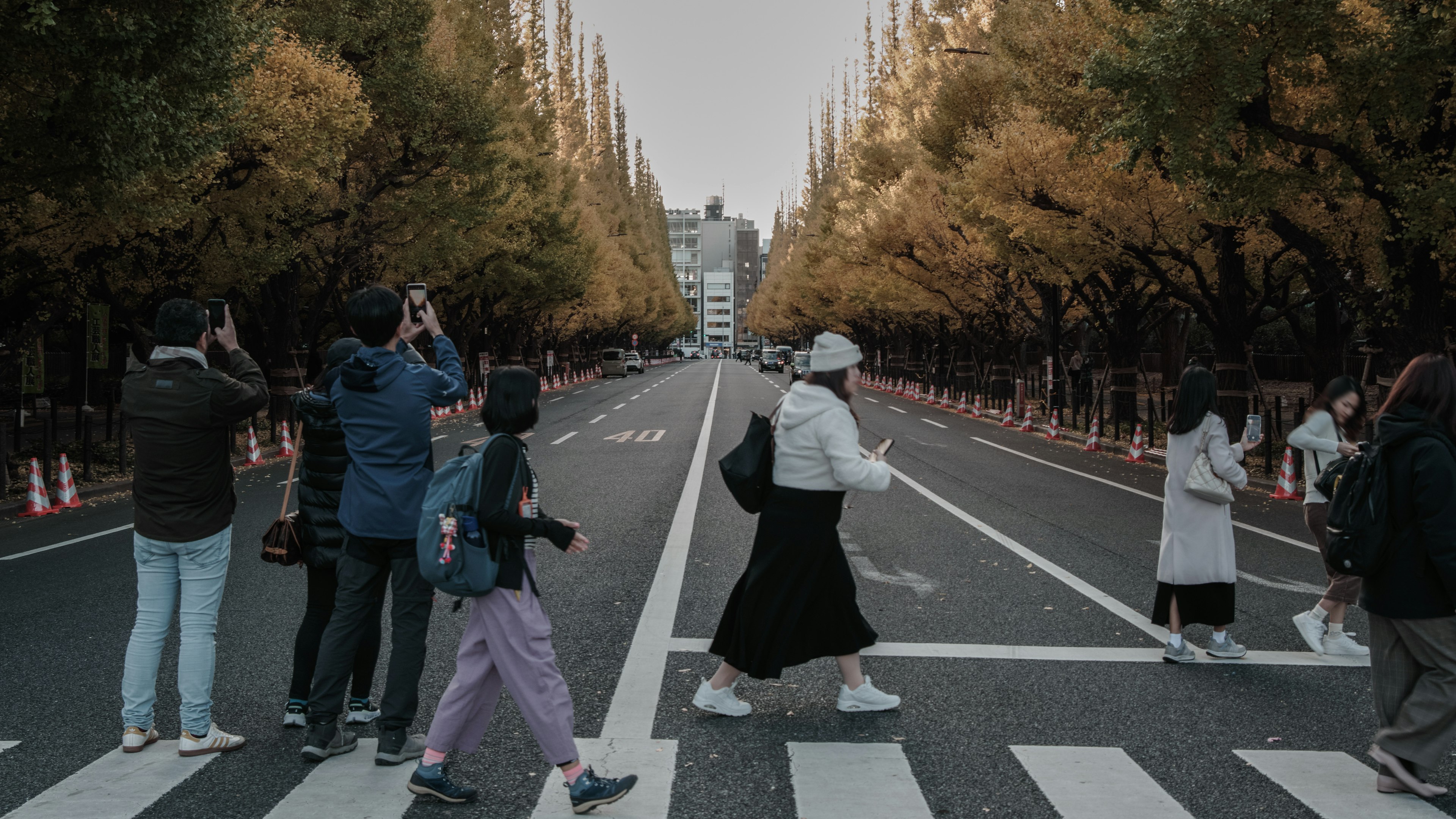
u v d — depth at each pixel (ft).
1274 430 64.28
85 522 36.06
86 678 16.99
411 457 13.25
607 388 153.69
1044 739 14.17
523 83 104.32
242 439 65.26
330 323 113.70
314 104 48.44
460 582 11.54
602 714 15.06
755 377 198.70
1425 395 12.20
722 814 11.62
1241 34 32.30
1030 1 55.06
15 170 31.48
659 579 24.50
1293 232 41.34
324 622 14.62
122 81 28.07
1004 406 101.35
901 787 12.42
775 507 14.57
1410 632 12.23
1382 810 11.89
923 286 98.63
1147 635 19.74
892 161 114.93
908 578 24.80
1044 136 52.16
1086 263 55.98
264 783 12.56
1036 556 27.66
